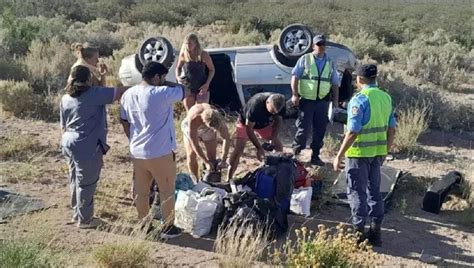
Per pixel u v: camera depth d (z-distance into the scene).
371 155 6.58
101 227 6.71
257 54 10.80
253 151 9.74
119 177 8.31
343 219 7.39
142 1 40.94
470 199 7.92
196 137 7.42
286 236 6.75
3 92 11.45
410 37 29.09
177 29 25.30
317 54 8.91
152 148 6.34
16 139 9.50
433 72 17.17
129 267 5.80
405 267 6.27
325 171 8.55
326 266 5.63
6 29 20.03
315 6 47.50
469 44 27.19
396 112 11.70
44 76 13.95
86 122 6.52
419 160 9.76
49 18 29.16
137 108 6.34
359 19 33.66
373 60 20.61
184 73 9.06
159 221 6.83
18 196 7.47
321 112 9.01
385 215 7.62
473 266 6.41
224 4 42.28
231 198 6.67
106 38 21.55
